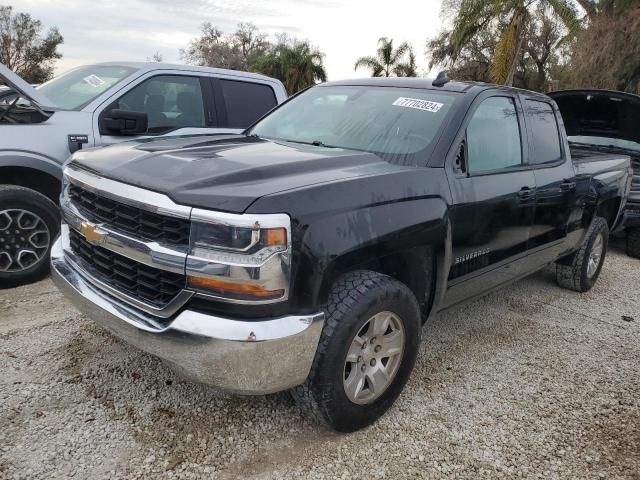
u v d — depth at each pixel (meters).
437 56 30.78
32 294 4.48
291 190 2.50
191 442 2.82
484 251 3.63
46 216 4.64
